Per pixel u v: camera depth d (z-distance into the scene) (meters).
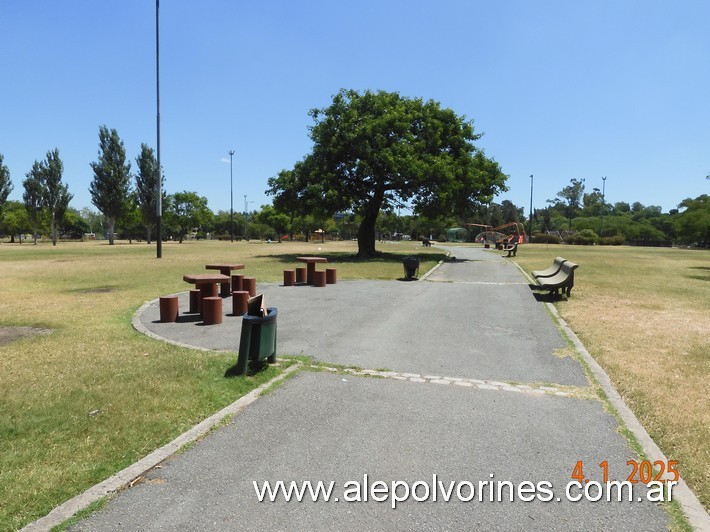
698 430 4.21
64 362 6.14
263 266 22.39
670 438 4.09
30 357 6.40
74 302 11.29
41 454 3.68
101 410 4.53
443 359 6.61
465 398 5.10
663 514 3.08
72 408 4.56
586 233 75.19
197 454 3.78
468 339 7.84
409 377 5.79
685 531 2.90
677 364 6.22
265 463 3.66
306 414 4.61
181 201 77.38
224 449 3.87
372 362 6.42
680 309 10.64
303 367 6.12
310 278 15.57
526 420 4.53
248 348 5.71
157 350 6.80
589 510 3.12
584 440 4.11
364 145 27.94
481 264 25.20
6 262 24.98
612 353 6.78
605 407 4.86
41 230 69.69
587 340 7.64
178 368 5.85
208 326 8.66
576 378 5.79
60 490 3.21
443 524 2.96
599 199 149.00
